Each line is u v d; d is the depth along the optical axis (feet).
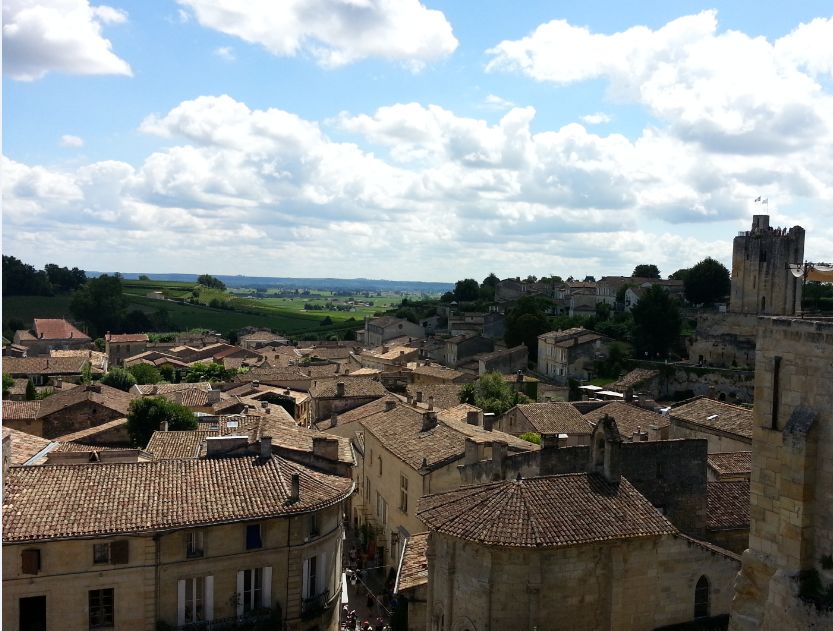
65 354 562.66
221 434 183.62
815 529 83.41
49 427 286.66
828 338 81.30
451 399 342.23
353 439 255.50
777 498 86.69
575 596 108.99
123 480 137.39
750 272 488.44
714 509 147.84
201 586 132.16
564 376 483.10
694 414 231.30
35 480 132.98
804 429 82.84
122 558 125.39
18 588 119.65
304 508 137.69
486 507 114.11
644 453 138.10
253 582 135.95
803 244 476.95
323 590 145.59
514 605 107.55
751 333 447.83
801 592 82.58
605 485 120.88
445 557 115.75
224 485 140.67
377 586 194.80
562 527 108.88
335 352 631.97
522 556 106.93
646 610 113.50
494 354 502.38
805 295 506.07
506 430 263.08
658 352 497.87
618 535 109.50
